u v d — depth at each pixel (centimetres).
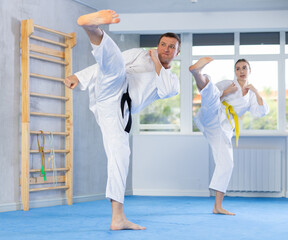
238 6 677
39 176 564
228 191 738
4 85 526
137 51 360
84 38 655
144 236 336
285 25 695
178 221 425
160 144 745
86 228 378
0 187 515
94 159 670
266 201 652
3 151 521
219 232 362
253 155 727
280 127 743
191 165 736
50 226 392
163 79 344
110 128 352
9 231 365
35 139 563
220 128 469
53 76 594
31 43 559
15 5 543
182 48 760
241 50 754
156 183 743
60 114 598
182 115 759
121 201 356
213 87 411
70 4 630
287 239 336
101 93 347
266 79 751
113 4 665
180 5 674
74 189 630
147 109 774
